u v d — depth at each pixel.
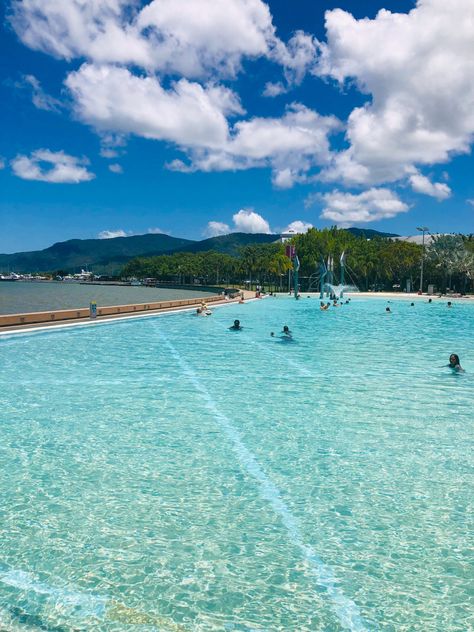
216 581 5.29
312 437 10.32
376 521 6.65
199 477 8.10
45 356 20.95
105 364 19.27
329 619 4.73
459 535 6.31
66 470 8.34
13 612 4.74
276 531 6.36
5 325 27.19
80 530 6.31
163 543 6.03
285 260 116.75
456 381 16.41
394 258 109.81
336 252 114.81
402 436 10.43
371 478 8.12
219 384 15.79
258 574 5.43
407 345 25.86
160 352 22.70
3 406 12.72
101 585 5.18
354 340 28.06
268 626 4.62
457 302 74.62
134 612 4.77
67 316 32.38
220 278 198.00
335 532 6.36
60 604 4.87
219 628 4.58
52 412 12.16
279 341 27.23
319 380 16.48
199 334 30.25
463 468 8.59
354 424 11.32
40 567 5.48
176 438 10.17
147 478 8.02
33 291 156.62
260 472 8.35
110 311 37.34
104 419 11.57
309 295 92.31
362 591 5.15
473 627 4.63
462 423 11.44
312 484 7.87
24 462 8.70
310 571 5.50
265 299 79.12
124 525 6.46
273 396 14.14
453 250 100.50
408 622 4.69
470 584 5.29
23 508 6.91
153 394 14.25
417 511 6.95
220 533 6.29
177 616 4.73
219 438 10.20
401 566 5.61
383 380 16.59
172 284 190.75
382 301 76.12
